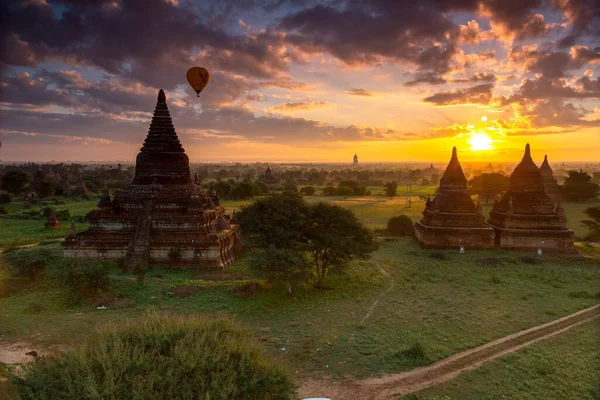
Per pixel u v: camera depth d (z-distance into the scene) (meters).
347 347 22.34
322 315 27.55
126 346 14.47
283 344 22.66
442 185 54.53
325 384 18.47
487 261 44.38
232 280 35.72
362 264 42.50
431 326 25.58
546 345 22.78
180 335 15.31
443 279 37.66
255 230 35.81
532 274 39.16
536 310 28.80
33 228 67.38
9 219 80.00
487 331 24.88
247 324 25.69
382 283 35.91
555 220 50.62
